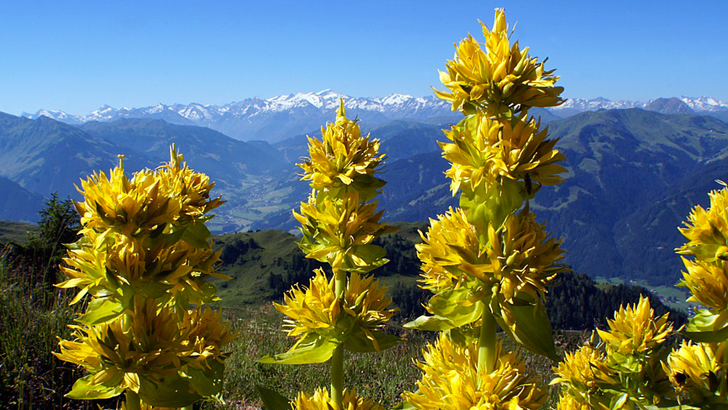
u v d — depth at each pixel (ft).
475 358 2.12
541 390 2.02
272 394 2.50
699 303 2.56
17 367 3.83
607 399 2.82
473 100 1.97
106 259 2.01
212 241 2.35
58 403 3.86
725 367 2.52
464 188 1.95
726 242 2.50
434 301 2.00
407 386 5.74
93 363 2.06
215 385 2.29
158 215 2.08
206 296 2.34
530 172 1.91
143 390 2.08
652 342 2.69
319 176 2.41
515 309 1.92
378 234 2.45
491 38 1.99
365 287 2.44
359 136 2.50
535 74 1.92
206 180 2.37
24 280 5.77
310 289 2.40
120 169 2.09
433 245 2.03
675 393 2.67
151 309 2.10
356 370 6.18
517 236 1.91
